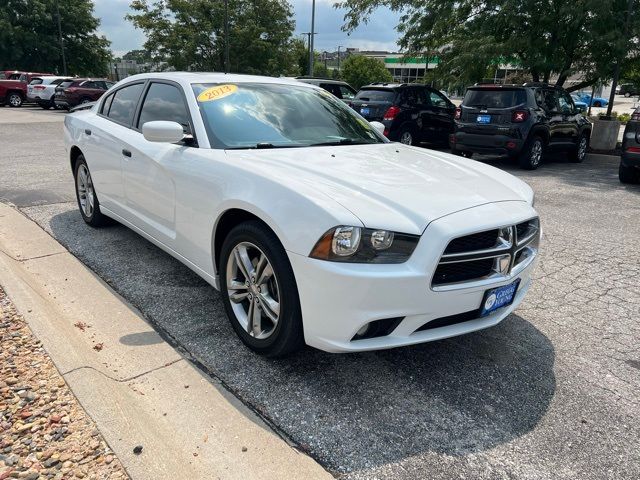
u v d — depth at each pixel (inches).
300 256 100.0
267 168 116.7
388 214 100.4
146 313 140.5
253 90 159.0
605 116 536.1
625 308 156.3
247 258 117.4
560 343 134.1
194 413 97.7
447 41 612.4
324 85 536.4
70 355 103.3
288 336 108.4
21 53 1540.4
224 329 132.8
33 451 79.1
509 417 103.1
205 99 146.7
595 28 482.6
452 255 100.9
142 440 83.0
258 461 85.4
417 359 123.3
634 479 87.7
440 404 106.2
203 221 127.9
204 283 159.9
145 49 1289.4
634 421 103.3
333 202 100.6
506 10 514.3
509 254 110.6
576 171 418.0
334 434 95.7
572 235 231.1
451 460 90.5
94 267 170.4
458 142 429.7
